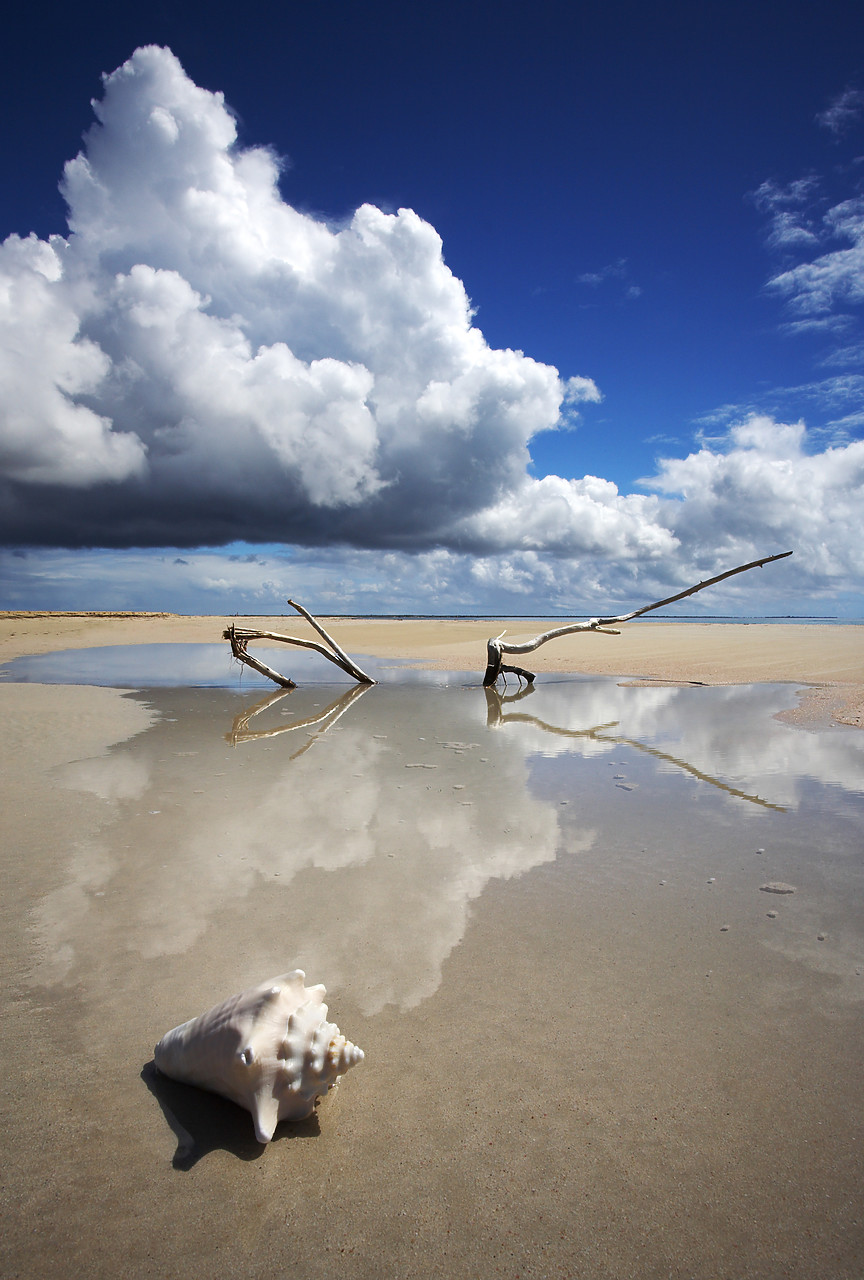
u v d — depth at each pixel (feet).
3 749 24.53
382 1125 7.02
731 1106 7.29
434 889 12.77
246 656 44.01
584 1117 7.14
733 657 58.85
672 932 11.15
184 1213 6.01
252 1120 7.00
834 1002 9.20
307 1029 7.07
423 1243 5.75
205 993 9.29
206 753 24.27
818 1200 6.17
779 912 11.86
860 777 21.06
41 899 12.21
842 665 51.65
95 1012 8.86
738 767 22.44
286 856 14.35
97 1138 6.82
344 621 152.35
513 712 34.37
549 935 11.03
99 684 45.29
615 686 45.34
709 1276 5.49
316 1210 6.06
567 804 18.17
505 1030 8.57
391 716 33.17
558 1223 5.95
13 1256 5.59
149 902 12.12
